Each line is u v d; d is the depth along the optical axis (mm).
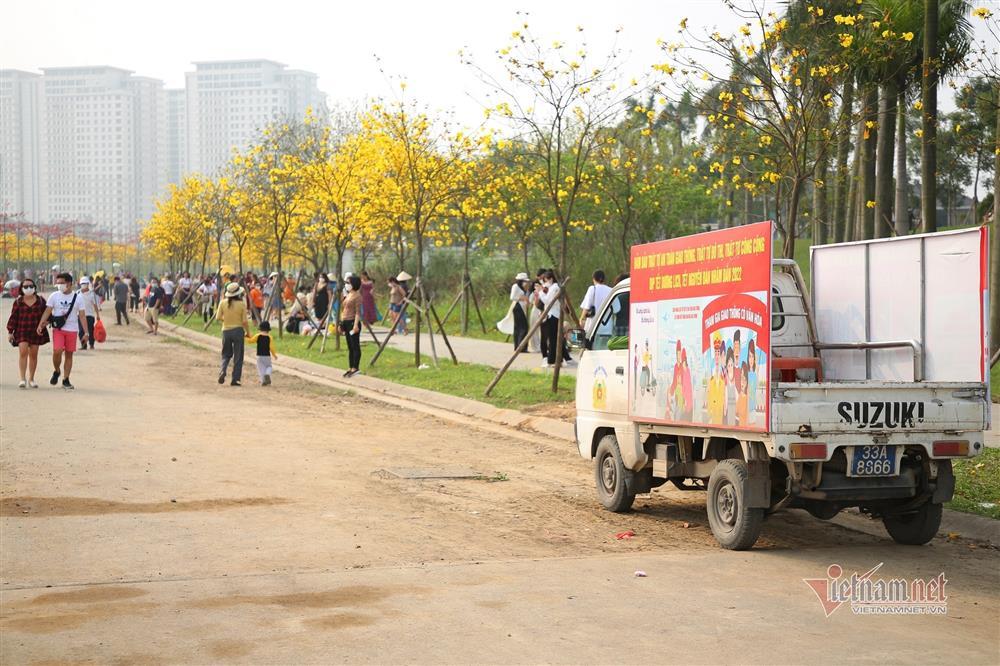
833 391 8047
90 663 5441
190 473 11641
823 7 14844
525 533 9211
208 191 52219
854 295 9602
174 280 63312
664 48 14172
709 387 8734
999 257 17219
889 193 22422
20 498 9984
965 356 8523
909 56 17594
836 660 5641
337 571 7574
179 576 7363
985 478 10617
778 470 8703
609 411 10523
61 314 20734
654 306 9648
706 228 41219
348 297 24531
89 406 17875
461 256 47219
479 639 5930
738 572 7797
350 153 32719
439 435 15648
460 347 29469
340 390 22156
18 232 125188
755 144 15781
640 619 6402
